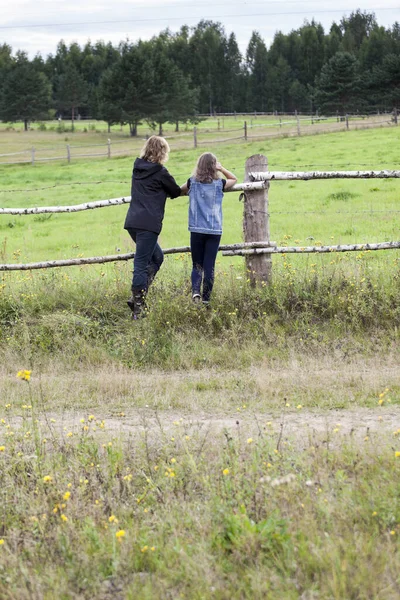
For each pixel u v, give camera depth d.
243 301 9.45
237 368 8.24
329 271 10.07
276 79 159.62
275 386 7.34
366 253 12.38
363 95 106.06
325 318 9.27
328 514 4.30
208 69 167.38
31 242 22.06
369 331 8.89
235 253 9.80
